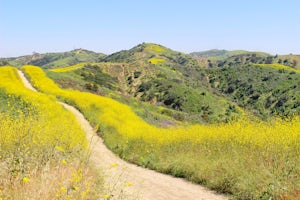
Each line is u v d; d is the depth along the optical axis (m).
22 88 36.66
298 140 10.91
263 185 9.20
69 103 40.31
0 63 167.25
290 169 9.32
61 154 8.24
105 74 115.00
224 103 86.38
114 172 12.52
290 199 8.22
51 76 68.31
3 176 5.73
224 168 11.27
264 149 11.21
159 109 63.81
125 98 66.06
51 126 13.46
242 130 13.05
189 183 11.98
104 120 28.55
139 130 23.94
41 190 4.86
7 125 9.62
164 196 9.52
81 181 6.23
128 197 8.47
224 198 9.68
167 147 16.94
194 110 81.50
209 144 14.32
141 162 16.17
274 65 136.75
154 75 113.38
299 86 104.56
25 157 6.70
